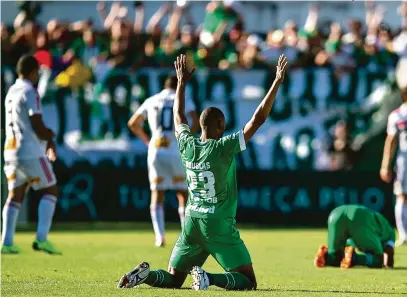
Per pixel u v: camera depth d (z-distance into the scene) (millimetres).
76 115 55594
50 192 36031
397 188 45312
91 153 55062
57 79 55969
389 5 60375
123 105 55500
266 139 55531
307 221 54656
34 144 35188
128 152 55062
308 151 55375
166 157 39969
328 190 54688
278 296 21594
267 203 54969
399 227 45312
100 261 33625
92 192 55062
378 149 55375
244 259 22359
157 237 40406
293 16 60594
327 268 31625
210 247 22359
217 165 21766
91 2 61312
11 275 28266
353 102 55906
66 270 30109
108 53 57438
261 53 57438
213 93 55500
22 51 57062
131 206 55000
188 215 22422
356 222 30953
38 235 36000
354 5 60594
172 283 22922
